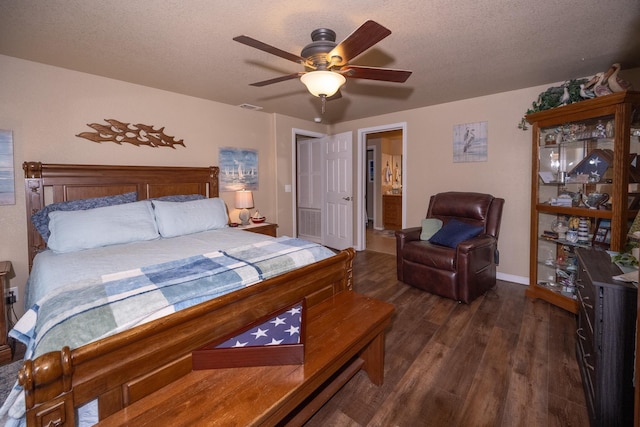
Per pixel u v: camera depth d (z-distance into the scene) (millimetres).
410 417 1566
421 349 2160
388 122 4531
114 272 1726
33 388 890
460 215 3531
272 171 4535
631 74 2715
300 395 1204
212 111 3758
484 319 2600
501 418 1542
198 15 1846
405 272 3402
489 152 3602
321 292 1921
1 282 2074
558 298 2764
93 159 2863
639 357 871
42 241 2527
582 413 1561
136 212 2596
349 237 5012
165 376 1189
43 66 2568
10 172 2451
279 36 2113
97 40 2152
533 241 3018
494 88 3309
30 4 1711
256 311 1538
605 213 2371
